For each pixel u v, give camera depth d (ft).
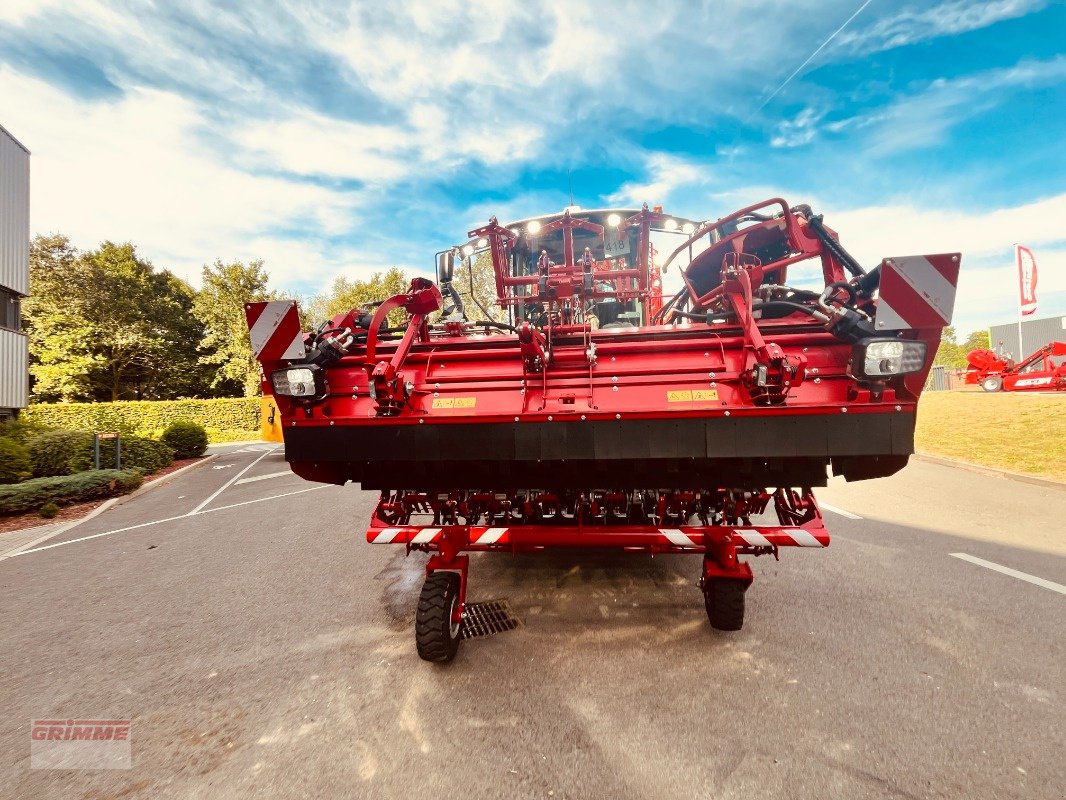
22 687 8.48
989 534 15.61
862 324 7.29
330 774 6.14
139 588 13.39
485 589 11.91
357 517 21.27
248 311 8.04
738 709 7.09
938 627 9.44
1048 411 36.45
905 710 6.98
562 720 6.99
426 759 6.33
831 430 7.34
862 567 12.74
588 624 9.95
